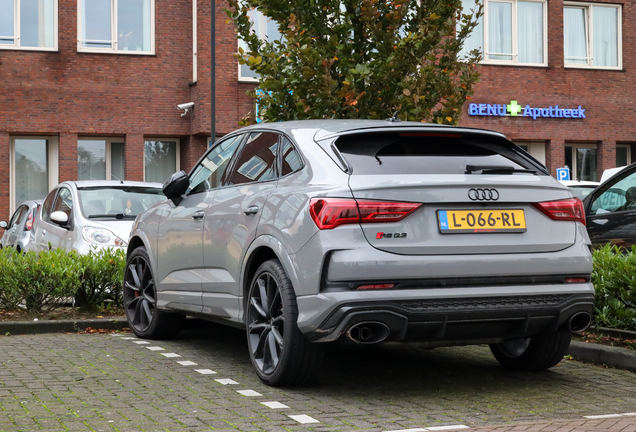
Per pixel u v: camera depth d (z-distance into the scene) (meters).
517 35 26.89
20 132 23.41
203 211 6.59
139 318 7.95
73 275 8.77
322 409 4.92
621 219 8.59
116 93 24.00
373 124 5.59
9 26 23.23
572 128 27.34
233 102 23.72
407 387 5.58
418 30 9.24
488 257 5.02
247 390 5.43
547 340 5.84
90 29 23.94
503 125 26.58
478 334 5.11
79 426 4.46
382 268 4.83
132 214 11.47
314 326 4.92
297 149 5.56
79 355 6.77
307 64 8.80
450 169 5.21
